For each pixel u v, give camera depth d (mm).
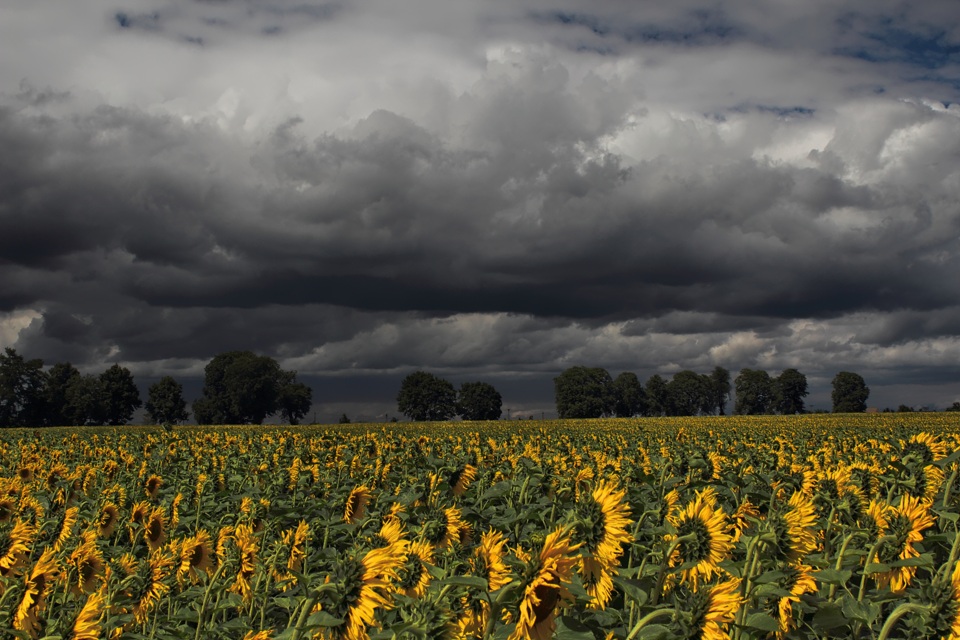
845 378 184500
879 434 29812
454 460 12609
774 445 21875
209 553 8172
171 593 8102
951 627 4332
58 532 9805
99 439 28422
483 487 10766
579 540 5012
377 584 4359
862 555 6176
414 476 13328
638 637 4281
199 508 11484
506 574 4723
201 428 55531
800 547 5367
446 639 4406
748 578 5137
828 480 7746
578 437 29891
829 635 5711
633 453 18453
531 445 20359
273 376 169625
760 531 5461
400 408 180375
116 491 12789
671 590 5258
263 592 7586
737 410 197000
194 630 7422
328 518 9445
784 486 7746
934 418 84250
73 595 7340
